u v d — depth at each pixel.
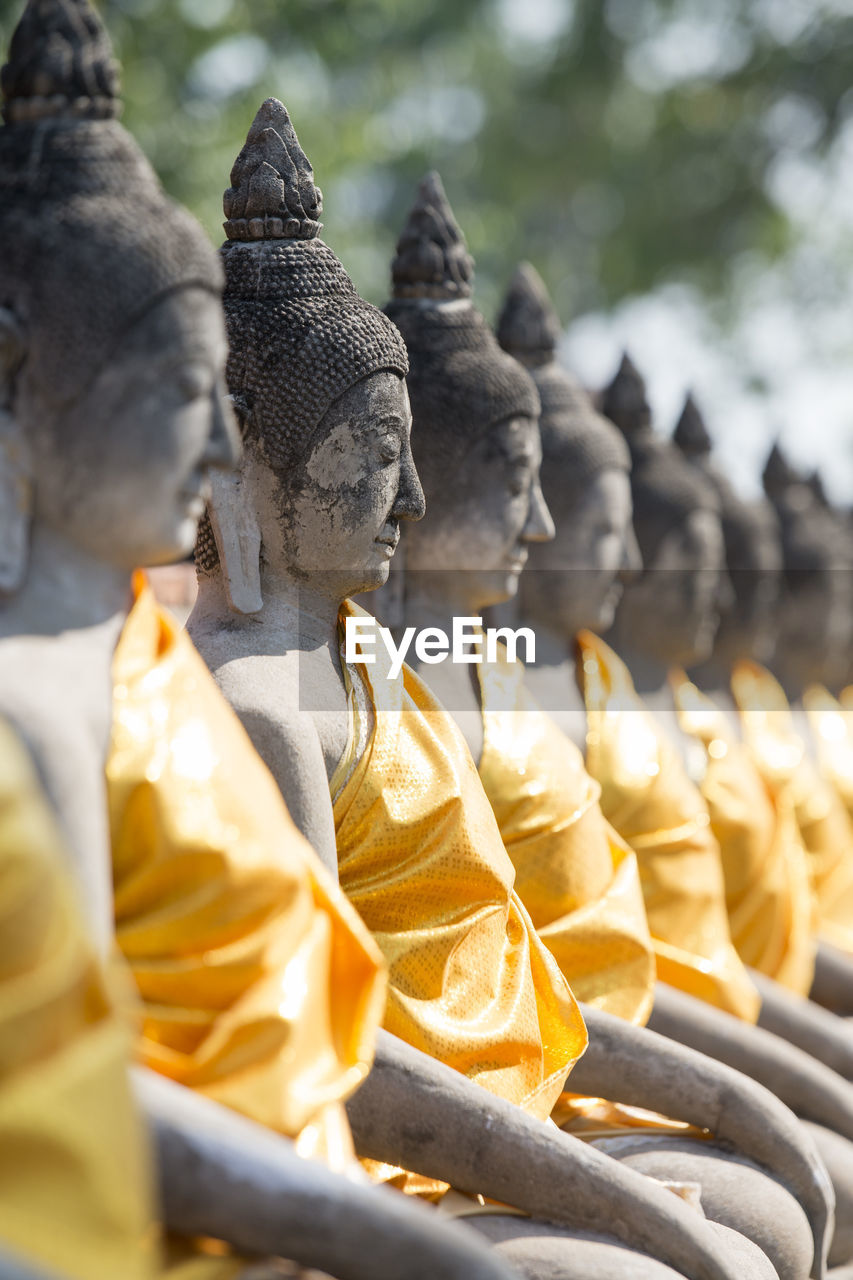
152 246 2.88
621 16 20.53
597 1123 5.02
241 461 4.01
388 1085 3.70
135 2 11.82
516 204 21.55
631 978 5.14
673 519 7.29
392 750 4.12
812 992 7.84
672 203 19.89
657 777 6.09
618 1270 3.71
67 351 2.84
